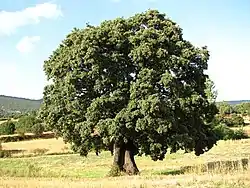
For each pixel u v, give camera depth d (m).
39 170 46.00
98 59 35.59
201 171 35.72
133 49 36.56
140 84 34.94
